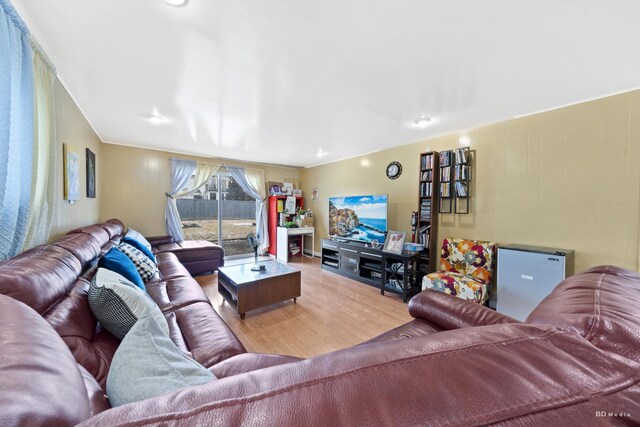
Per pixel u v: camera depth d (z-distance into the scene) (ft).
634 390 1.00
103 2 3.93
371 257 11.50
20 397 1.08
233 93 7.09
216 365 3.75
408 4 3.99
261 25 4.47
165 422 0.77
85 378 2.35
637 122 6.60
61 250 4.32
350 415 0.81
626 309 1.67
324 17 4.27
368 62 5.59
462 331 1.35
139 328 2.63
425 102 7.61
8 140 3.45
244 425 0.76
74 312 3.43
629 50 5.03
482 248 9.04
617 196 6.89
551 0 3.87
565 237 7.73
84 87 6.73
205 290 10.80
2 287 2.67
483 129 9.56
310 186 19.02
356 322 8.13
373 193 14.08
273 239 18.20
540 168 8.21
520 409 0.86
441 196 10.45
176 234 14.57
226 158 16.34
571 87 6.61
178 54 5.32
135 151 13.38
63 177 6.51
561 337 1.30
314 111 8.34
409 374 0.99
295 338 7.11
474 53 5.23
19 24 3.81
